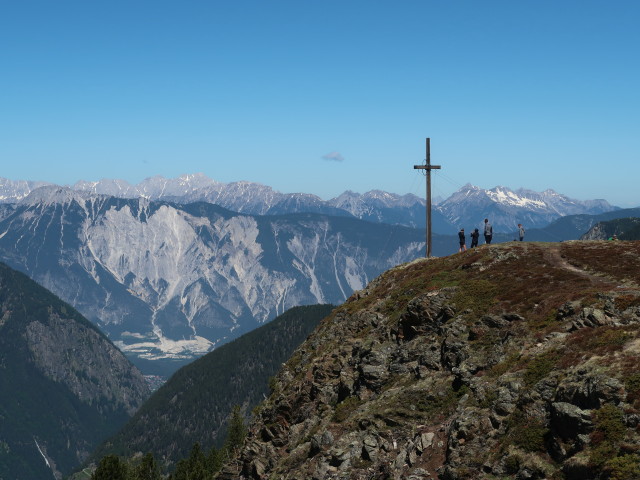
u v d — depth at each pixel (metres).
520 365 44.53
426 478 41.34
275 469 55.66
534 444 37.56
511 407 41.28
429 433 44.47
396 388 52.88
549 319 49.16
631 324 42.69
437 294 60.06
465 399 45.66
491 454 39.31
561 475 34.66
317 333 80.81
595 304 47.16
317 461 50.12
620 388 35.47
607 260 60.47
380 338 62.22
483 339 51.00
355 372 60.00
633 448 32.31
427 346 55.41
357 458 47.59
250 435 73.12
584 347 41.78
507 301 54.88
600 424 34.41
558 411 36.53
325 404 60.12
